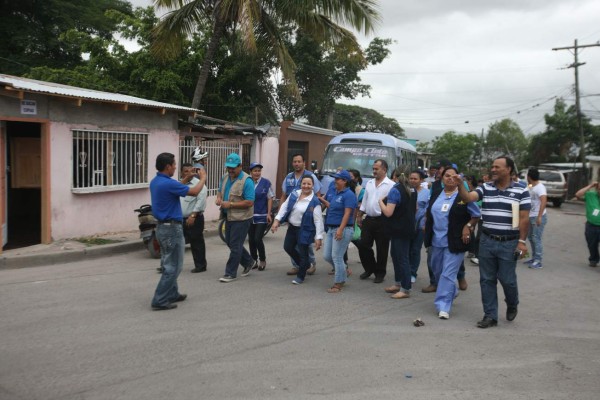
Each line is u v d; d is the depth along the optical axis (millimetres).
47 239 9508
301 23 15914
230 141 15836
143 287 7258
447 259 6305
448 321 6195
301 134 20016
